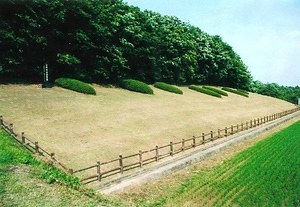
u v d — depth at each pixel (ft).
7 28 104.37
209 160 80.43
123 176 61.93
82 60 135.64
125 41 150.10
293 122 168.35
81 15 124.67
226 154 87.71
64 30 125.90
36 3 110.42
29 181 40.88
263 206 48.65
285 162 75.51
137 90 142.92
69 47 127.44
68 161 63.52
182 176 66.23
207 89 207.51
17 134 67.62
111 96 122.01
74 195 41.52
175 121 110.11
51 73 125.29
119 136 83.25
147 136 89.10
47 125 77.56
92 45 131.13
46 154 62.90
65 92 109.91
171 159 75.46
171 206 49.29
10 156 45.34
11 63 107.34
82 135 77.71
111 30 142.82
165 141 89.76
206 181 61.77
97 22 134.92
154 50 179.01
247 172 66.90
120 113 101.86
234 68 270.46
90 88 116.26
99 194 45.68
